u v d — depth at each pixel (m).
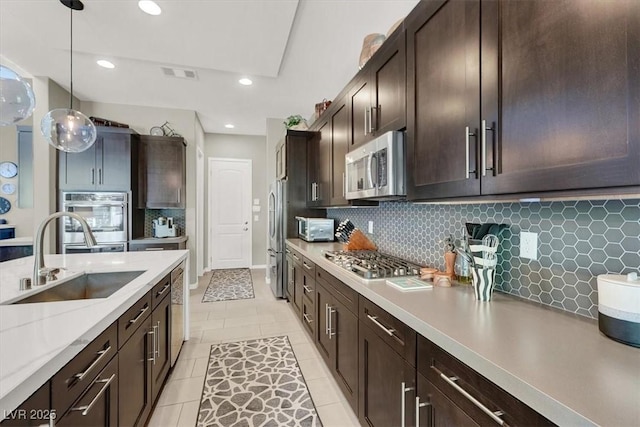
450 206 1.78
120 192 3.88
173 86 3.67
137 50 2.76
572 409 0.59
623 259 0.98
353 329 1.73
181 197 4.32
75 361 0.92
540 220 1.25
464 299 1.33
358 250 2.69
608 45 0.72
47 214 3.63
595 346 0.86
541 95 0.88
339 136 2.66
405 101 1.59
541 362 0.77
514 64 0.97
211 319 3.40
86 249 3.77
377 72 1.91
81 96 4.02
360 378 1.63
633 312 0.86
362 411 1.60
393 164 1.63
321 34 2.52
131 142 3.97
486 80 1.07
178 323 2.51
